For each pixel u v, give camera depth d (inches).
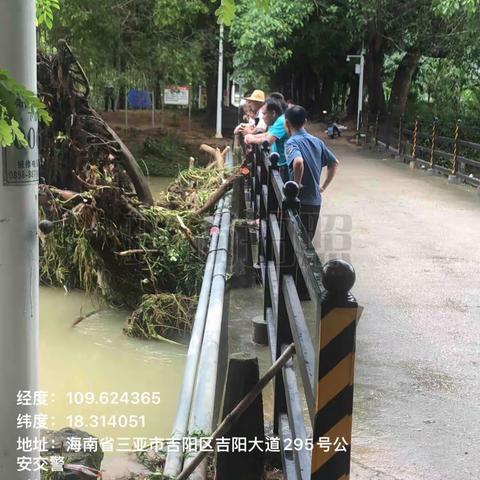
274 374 126.9
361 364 179.9
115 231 275.4
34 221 84.3
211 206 321.1
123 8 615.5
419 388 166.4
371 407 155.6
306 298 214.7
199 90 1147.3
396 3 760.3
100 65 615.5
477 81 864.3
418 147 652.1
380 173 594.6
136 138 753.0
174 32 657.6
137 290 279.3
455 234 346.3
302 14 701.9
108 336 252.1
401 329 207.2
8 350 84.0
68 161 305.3
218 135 843.4
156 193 514.3
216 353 157.4
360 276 264.7
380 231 348.2
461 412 154.6
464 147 621.0
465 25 633.0
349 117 1274.6
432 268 279.3
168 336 251.6
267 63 724.7
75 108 307.0
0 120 59.6
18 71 78.7
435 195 472.7
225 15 97.4
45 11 125.0
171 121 991.6
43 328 258.1
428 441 141.6
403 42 855.1
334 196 456.8
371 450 137.5
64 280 292.7
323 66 1210.0
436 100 965.8
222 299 194.9
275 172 195.9
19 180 81.1
